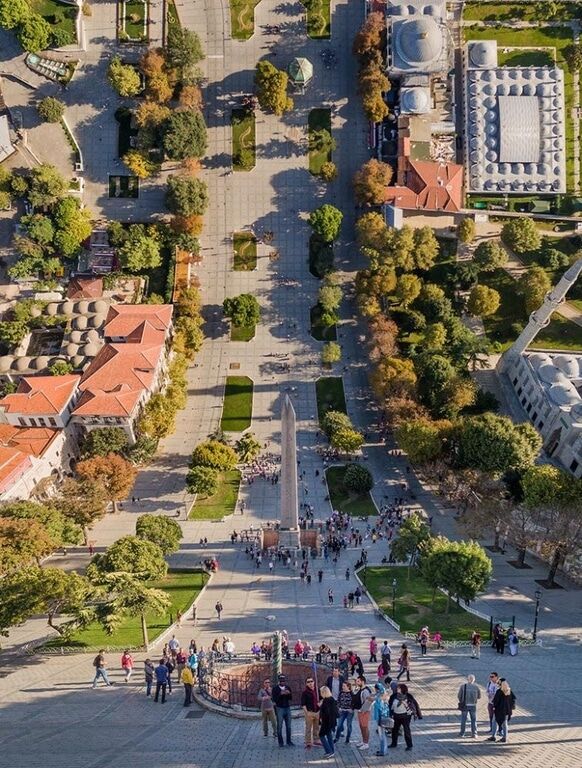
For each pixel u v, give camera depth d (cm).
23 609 10088
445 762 5388
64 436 17112
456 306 19788
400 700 5819
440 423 16550
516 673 8319
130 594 10162
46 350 19350
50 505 14625
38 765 5547
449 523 15462
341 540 14425
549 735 6028
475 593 10988
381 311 19388
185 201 19588
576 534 12388
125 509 16062
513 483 15338
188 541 14900
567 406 16588
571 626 10881
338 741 6231
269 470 17075
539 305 19200
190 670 7819
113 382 17438
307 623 11350
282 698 6109
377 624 11275
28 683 8744
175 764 5512
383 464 17288
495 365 19300
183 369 18538
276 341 19550
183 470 17212
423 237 19488
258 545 14438
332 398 18712
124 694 8262
